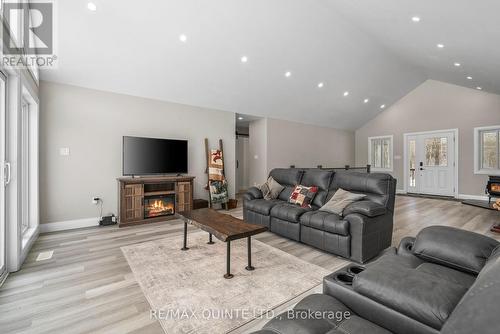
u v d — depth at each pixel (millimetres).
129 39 3371
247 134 8734
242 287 2043
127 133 4379
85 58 3488
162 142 4590
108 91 4188
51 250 2889
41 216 3617
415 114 7594
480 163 6430
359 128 9117
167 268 2402
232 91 5094
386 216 2859
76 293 1958
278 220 3381
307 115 7129
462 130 6664
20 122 2412
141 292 1971
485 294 638
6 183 2268
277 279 2186
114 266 2453
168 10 3107
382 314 1031
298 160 7484
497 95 6121
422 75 6832
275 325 990
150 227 3908
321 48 4500
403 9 3098
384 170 8414
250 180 7285
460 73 5297
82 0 2816
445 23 3154
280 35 3922
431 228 1671
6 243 2293
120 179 3938
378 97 7238
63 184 3791
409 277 1074
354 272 1361
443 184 7035
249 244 2355
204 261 2568
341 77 5660
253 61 4363
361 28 4156
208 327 1551
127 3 2936
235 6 3244
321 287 2059
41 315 1678
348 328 950
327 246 2766
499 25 2861
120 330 1526
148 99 4617
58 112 3754
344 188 3314
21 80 2457
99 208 4090
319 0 3439
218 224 2484
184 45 3660
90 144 4016
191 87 4641
